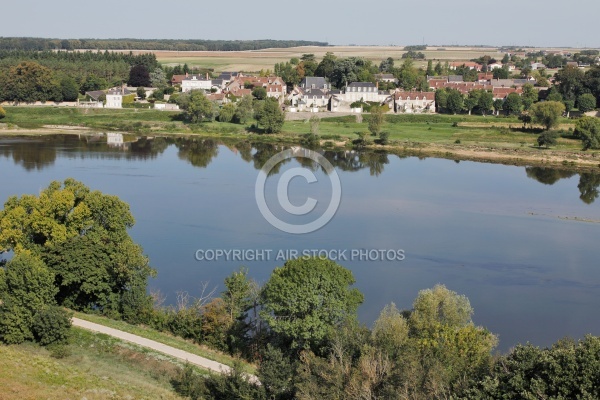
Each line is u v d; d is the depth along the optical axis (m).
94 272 70.50
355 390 50.19
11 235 73.12
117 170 159.00
